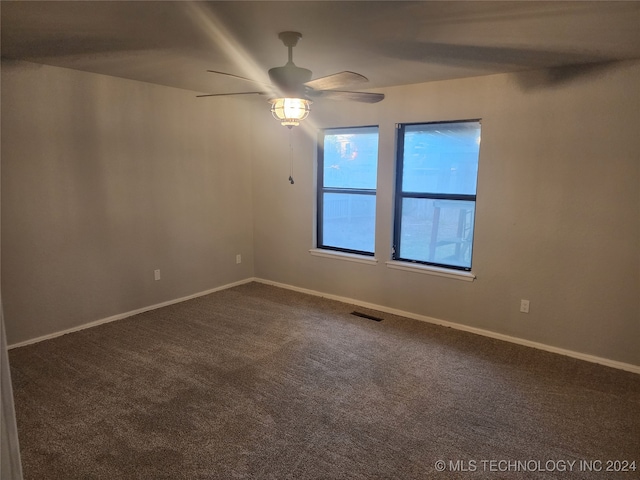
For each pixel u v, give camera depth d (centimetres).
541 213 338
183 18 224
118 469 211
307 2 199
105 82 376
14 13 219
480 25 227
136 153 407
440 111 377
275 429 243
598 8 200
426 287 409
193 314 427
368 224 453
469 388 289
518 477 209
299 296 489
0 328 82
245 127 511
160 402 269
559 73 318
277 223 516
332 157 468
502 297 366
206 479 205
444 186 396
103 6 207
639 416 259
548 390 287
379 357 334
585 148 314
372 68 329
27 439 232
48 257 357
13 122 325
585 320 330
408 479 207
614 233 311
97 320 396
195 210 470
